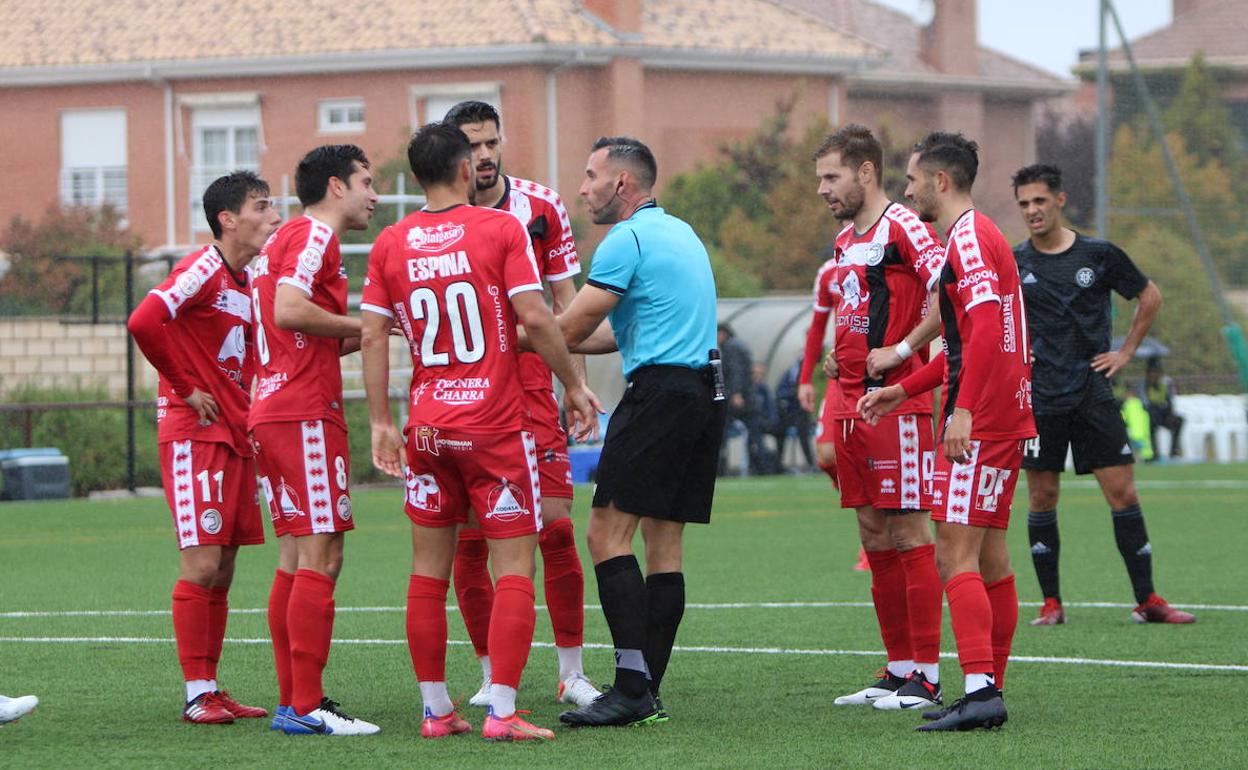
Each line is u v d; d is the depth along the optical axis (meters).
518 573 22.08
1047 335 33.47
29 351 88.06
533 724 23.33
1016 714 23.42
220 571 24.22
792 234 118.94
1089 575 42.25
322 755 20.83
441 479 22.27
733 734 22.12
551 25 120.06
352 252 78.44
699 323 23.47
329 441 22.91
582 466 79.38
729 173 123.00
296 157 124.38
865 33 160.12
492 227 22.06
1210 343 107.75
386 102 122.12
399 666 28.45
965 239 22.47
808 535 54.28
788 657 29.00
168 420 23.94
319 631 22.58
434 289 22.00
